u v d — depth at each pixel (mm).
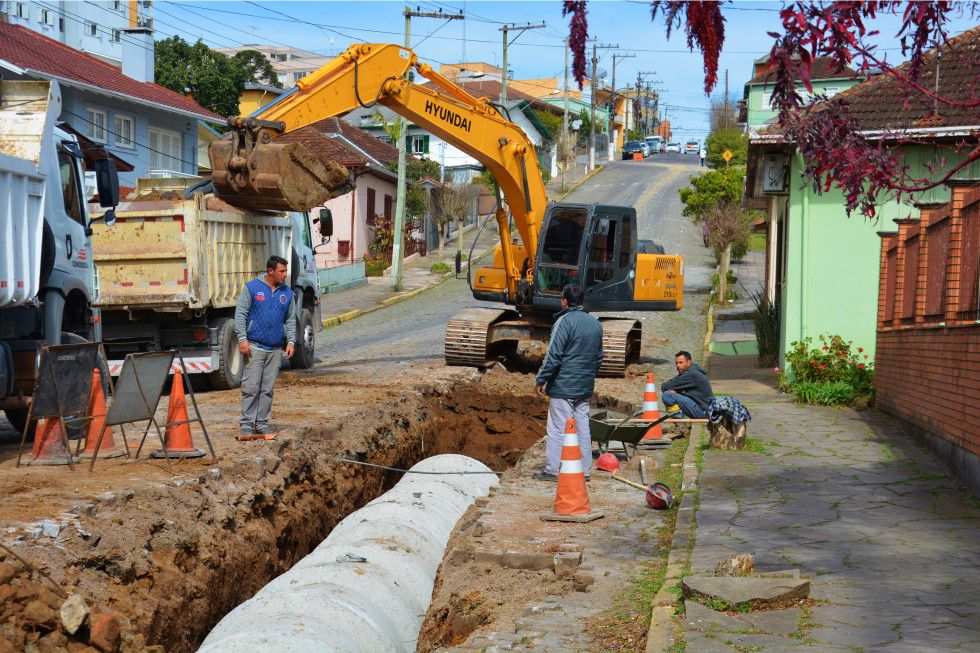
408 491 9531
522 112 70062
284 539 8969
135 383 8344
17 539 6031
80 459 8859
